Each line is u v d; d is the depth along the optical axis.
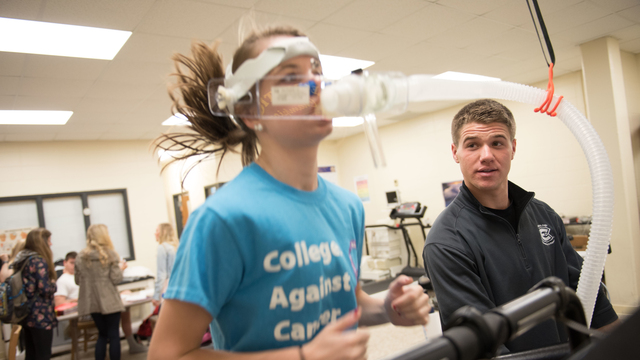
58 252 6.03
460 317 0.48
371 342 3.62
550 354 0.63
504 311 0.49
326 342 0.54
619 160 4.14
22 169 5.84
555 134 5.39
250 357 0.57
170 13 2.75
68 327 5.03
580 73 5.20
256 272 0.64
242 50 0.67
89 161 6.30
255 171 0.70
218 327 0.69
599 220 0.84
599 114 4.27
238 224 0.62
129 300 4.54
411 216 6.54
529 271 1.19
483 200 1.26
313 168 0.74
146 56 3.40
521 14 3.38
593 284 0.84
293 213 0.68
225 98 0.61
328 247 0.71
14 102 4.16
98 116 5.01
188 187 8.38
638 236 4.23
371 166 7.92
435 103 6.18
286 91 0.56
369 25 3.32
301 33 0.70
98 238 3.93
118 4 2.58
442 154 6.72
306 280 0.65
